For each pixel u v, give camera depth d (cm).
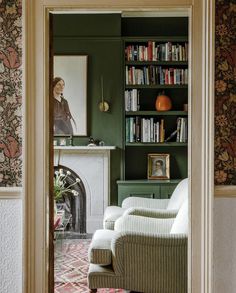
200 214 224
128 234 313
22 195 221
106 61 573
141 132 570
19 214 223
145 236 312
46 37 225
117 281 319
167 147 586
